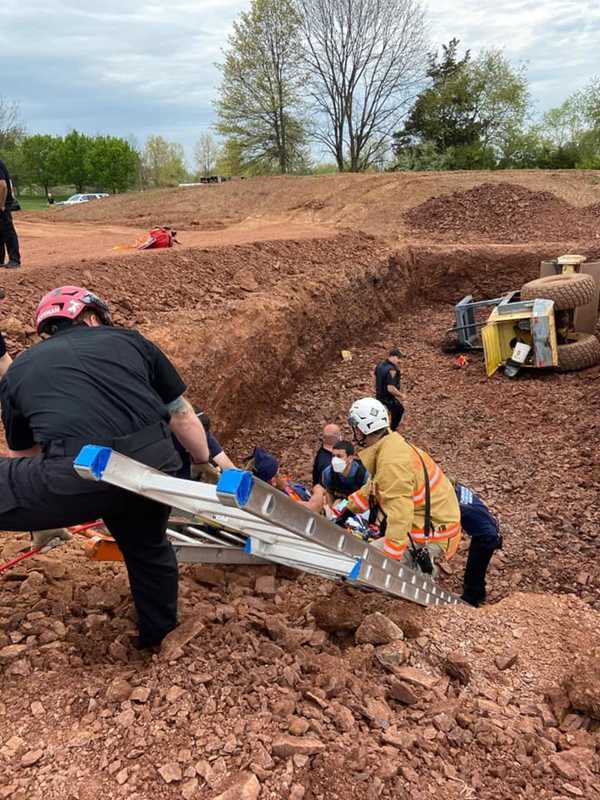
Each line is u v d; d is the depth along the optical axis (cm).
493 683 370
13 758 250
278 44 4372
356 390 1208
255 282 1242
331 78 4538
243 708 285
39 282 894
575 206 2416
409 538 440
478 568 534
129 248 1540
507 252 1884
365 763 266
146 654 330
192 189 3400
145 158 7794
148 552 309
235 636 344
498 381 1222
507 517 740
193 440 323
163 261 1155
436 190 2738
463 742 305
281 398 1128
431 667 373
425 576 439
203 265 1217
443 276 1912
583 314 1309
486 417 1062
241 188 3222
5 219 948
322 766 258
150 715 274
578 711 357
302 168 4869
